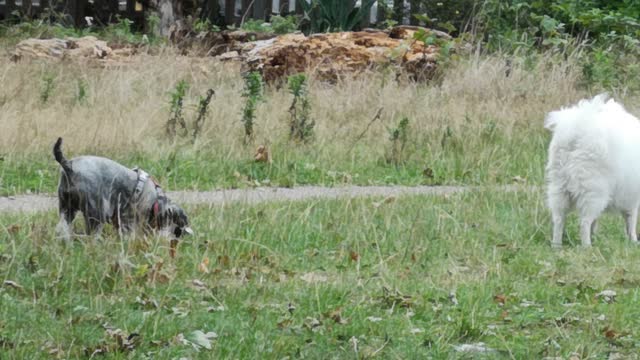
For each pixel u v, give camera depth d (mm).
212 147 19000
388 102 22703
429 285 12273
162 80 24297
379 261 13102
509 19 29562
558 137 14648
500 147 20578
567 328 11148
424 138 20703
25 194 15984
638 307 11906
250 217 14516
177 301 11234
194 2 33406
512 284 12508
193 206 15156
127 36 31672
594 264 13602
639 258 14078
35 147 17797
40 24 32406
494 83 24812
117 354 9711
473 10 30625
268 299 11516
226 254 12789
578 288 12414
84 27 35438
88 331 10195
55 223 13461
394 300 11594
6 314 10430
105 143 18438
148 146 18531
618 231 15852
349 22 33031
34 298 10844
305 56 25359
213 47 29375
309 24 33906
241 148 19016
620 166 14570
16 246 12273
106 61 26156
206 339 10148
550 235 15203
